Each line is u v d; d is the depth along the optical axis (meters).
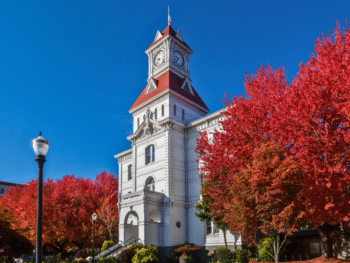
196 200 35.78
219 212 19.97
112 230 41.84
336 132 13.32
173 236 34.03
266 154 14.34
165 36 45.41
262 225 15.60
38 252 9.98
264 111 16.05
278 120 14.38
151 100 42.09
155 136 39.66
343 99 13.15
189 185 37.28
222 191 19.08
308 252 25.11
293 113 13.66
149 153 40.97
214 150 18.22
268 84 16.08
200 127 37.81
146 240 32.34
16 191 49.22
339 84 12.89
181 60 47.28
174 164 37.03
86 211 41.88
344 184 12.48
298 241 25.92
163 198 35.75
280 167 13.48
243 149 15.77
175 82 43.00
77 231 39.94
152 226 33.62
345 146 13.04
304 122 13.52
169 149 37.00
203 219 29.03
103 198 43.47
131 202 34.94
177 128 38.91
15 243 14.55
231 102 17.56
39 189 10.52
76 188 43.22
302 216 13.88
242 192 15.42
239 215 16.31
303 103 13.34
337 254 20.06
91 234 40.34
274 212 14.47
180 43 47.03
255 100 16.53
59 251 43.03
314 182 12.93
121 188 46.84
